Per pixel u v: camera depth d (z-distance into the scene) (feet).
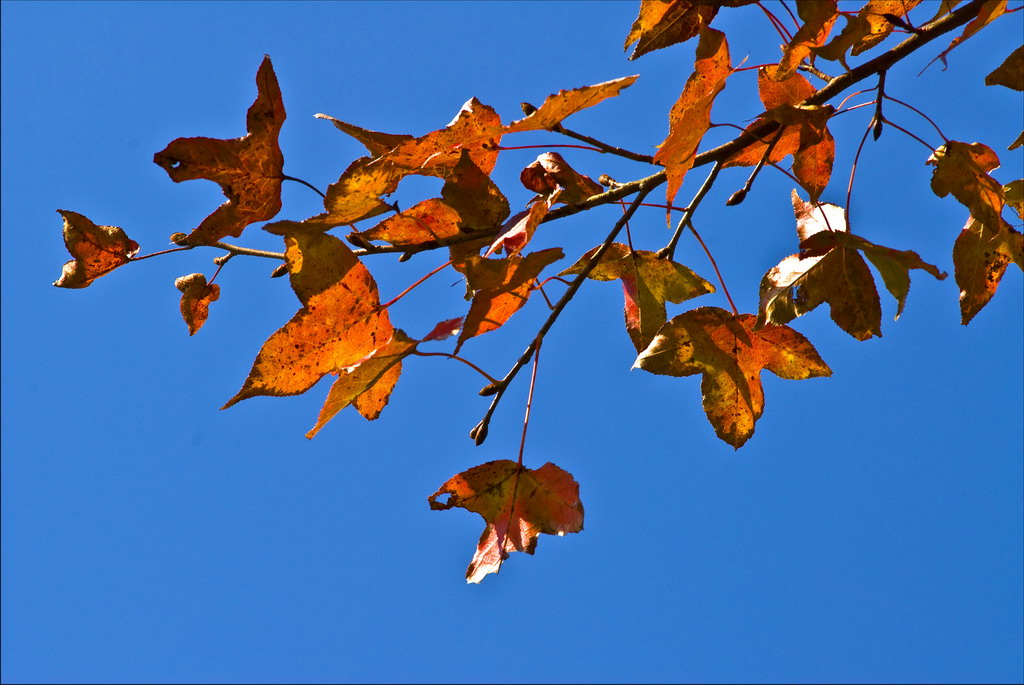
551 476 6.43
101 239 6.35
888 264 6.13
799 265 6.19
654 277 6.40
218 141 6.16
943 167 6.40
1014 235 6.44
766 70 6.43
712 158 6.31
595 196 6.34
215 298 6.33
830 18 6.25
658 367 6.29
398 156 6.29
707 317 6.31
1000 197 6.41
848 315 6.15
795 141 6.43
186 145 6.15
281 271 6.24
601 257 6.41
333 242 6.18
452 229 6.37
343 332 6.17
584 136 6.35
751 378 6.34
